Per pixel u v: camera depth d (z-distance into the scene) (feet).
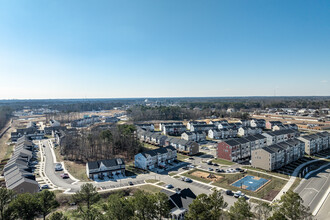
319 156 314.76
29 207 121.39
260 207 131.13
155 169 265.75
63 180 230.07
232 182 218.79
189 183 217.56
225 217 145.69
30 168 253.24
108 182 223.51
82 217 141.79
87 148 322.75
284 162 271.28
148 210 127.54
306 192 192.95
